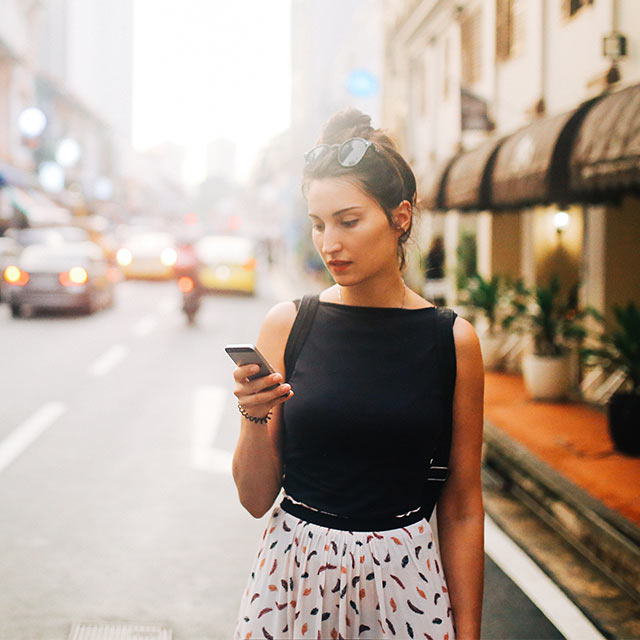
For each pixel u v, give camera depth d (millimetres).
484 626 3373
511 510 4996
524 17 9336
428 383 1530
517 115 9594
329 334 1580
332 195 1465
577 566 4059
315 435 1533
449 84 13383
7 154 32781
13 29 33156
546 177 6395
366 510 1515
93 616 3475
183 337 13602
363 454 1512
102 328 14680
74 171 49688
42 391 8727
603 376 7598
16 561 4070
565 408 7332
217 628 3398
